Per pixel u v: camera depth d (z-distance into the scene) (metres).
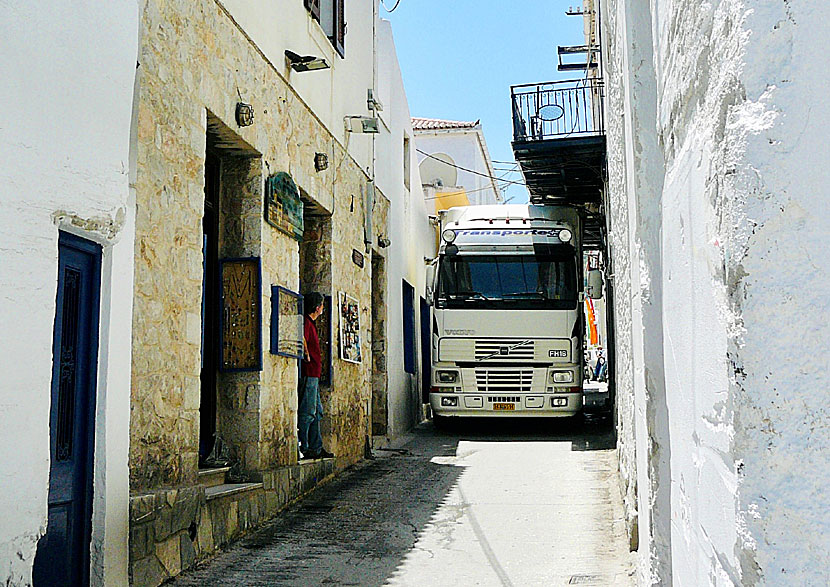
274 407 8.45
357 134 12.70
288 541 7.14
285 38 9.20
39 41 4.19
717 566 2.01
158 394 5.91
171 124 6.17
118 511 5.20
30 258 4.11
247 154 8.19
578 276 15.83
